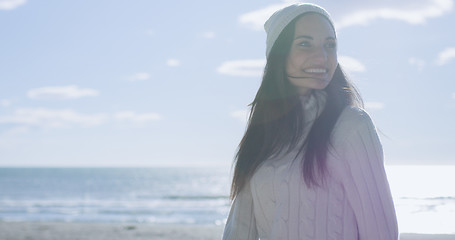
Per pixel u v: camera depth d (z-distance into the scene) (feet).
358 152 6.09
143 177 451.94
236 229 7.46
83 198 168.14
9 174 595.47
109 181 354.13
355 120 6.24
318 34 6.85
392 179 182.80
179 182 328.49
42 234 46.80
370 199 5.99
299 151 6.59
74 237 44.16
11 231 49.67
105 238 43.29
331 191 6.27
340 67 7.21
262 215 7.02
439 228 38.86
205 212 97.50
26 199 165.07
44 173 633.61
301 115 6.89
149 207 114.11
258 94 7.31
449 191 99.55
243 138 7.46
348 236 6.16
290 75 6.98
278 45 7.04
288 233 6.44
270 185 6.79
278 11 7.20
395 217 6.01
